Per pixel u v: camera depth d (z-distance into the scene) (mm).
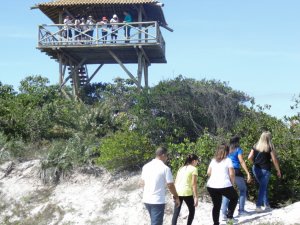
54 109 18578
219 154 9773
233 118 16625
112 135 16047
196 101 16656
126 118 17469
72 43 22125
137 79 22016
